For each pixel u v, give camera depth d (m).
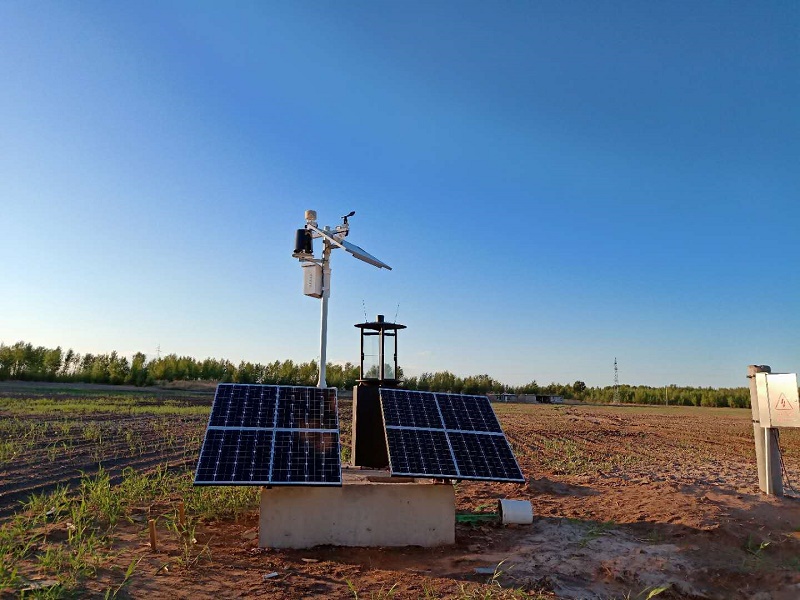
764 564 6.94
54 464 11.70
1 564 5.33
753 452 19.23
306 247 9.45
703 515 8.49
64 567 5.80
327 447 7.12
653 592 5.83
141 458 13.06
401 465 6.99
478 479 7.17
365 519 7.15
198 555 6.41
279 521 6.96
